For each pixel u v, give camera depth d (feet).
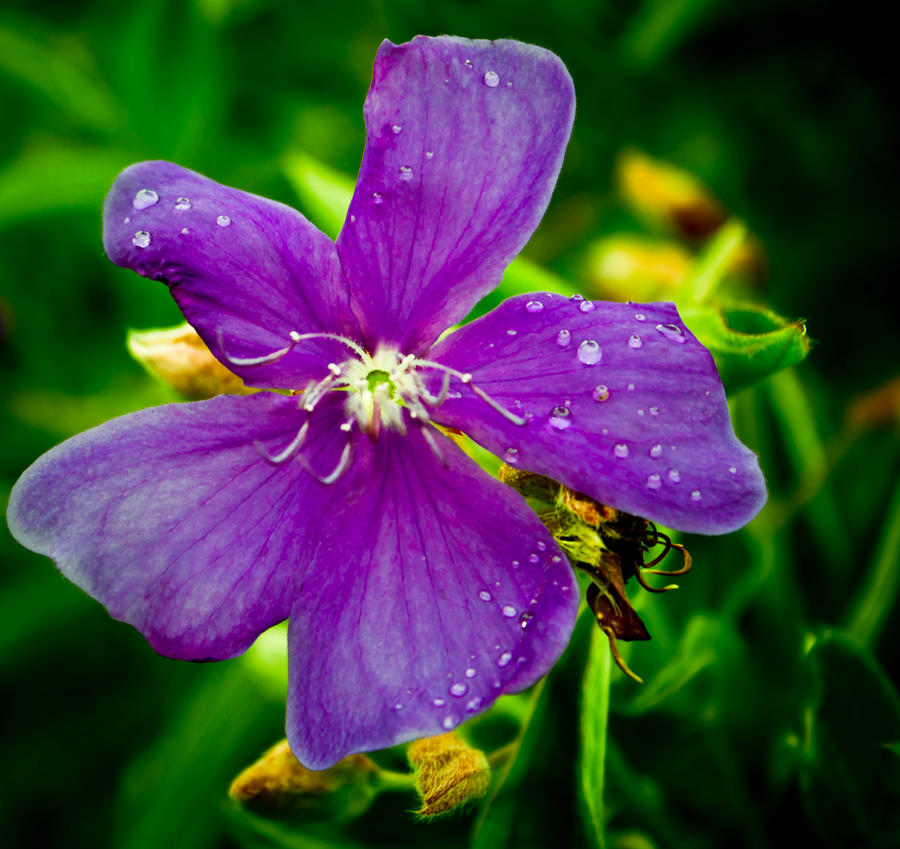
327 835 0.82
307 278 0.68
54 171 0.97
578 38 1.09
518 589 0.65
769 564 0.83
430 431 0.68
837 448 0.87
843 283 1.03
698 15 1.02
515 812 0.71
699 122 1.10
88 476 0.64
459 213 0.68
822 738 0.74
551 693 0.72
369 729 0.64
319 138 1.13
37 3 1.16
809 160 1.06
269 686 0.79
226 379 0.74
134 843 0.87
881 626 0.80
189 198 0.66
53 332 1.05
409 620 0.65
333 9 1.11
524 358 0.67
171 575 0.64
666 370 0.66
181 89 1.07
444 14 1.09
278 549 0.66
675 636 0.84
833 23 1.02
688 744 0.77
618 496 0.64
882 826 0.75
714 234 0.99
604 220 1.13
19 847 0.93
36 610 0.95
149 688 0.96
